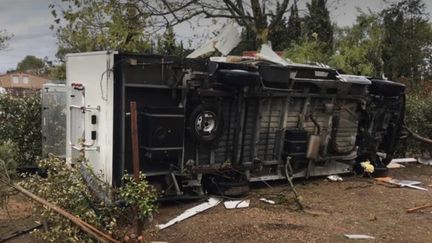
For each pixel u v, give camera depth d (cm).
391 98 959
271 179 823
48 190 511
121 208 480
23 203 686
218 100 721
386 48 2697
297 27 2219
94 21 1535
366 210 702
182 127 671
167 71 671
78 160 601
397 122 984
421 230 610
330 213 678
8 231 563
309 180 896
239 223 614
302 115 837
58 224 477
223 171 748
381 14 2580
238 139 759
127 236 460
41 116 949
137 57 646
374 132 945
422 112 1191
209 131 716
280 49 2175
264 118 798
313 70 829
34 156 946
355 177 943
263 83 770
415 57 2809
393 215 679
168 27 1605
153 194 478
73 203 492
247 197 758
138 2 1558
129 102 652
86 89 706
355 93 892
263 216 651
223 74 700
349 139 912
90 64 693
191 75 685
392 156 1028
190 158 720
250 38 1834
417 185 885
